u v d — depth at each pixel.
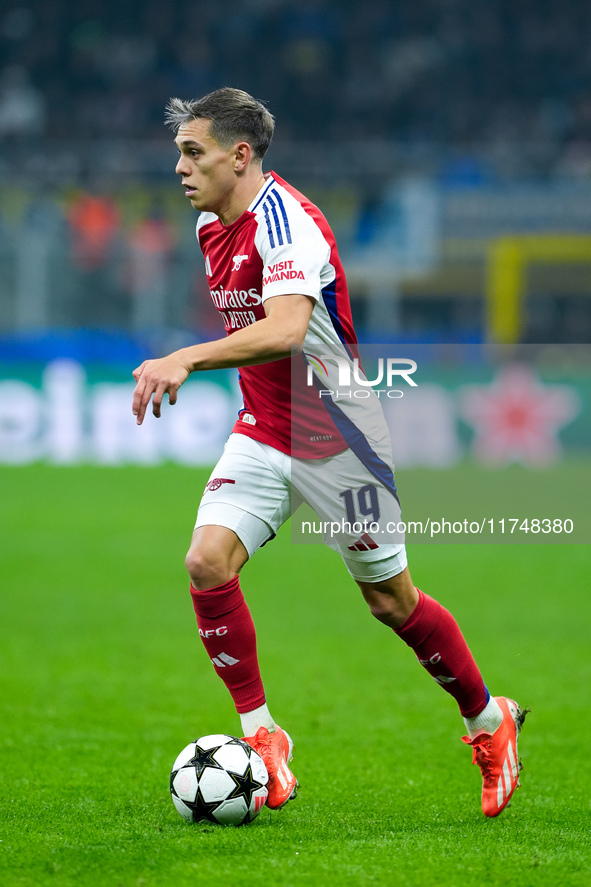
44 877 9.85
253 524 12.11
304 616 28.92
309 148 88.44
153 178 74.50
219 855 10.40
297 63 95.69
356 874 9.84
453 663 12.21
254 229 11.80
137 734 17.50
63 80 94.81
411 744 17.19
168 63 96.25
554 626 27.28
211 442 63.88
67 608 29.06
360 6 99.12
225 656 12.07
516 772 12.41
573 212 75.06
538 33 97.12
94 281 71.06
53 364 63.62
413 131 91.81
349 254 76.56
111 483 55.41
